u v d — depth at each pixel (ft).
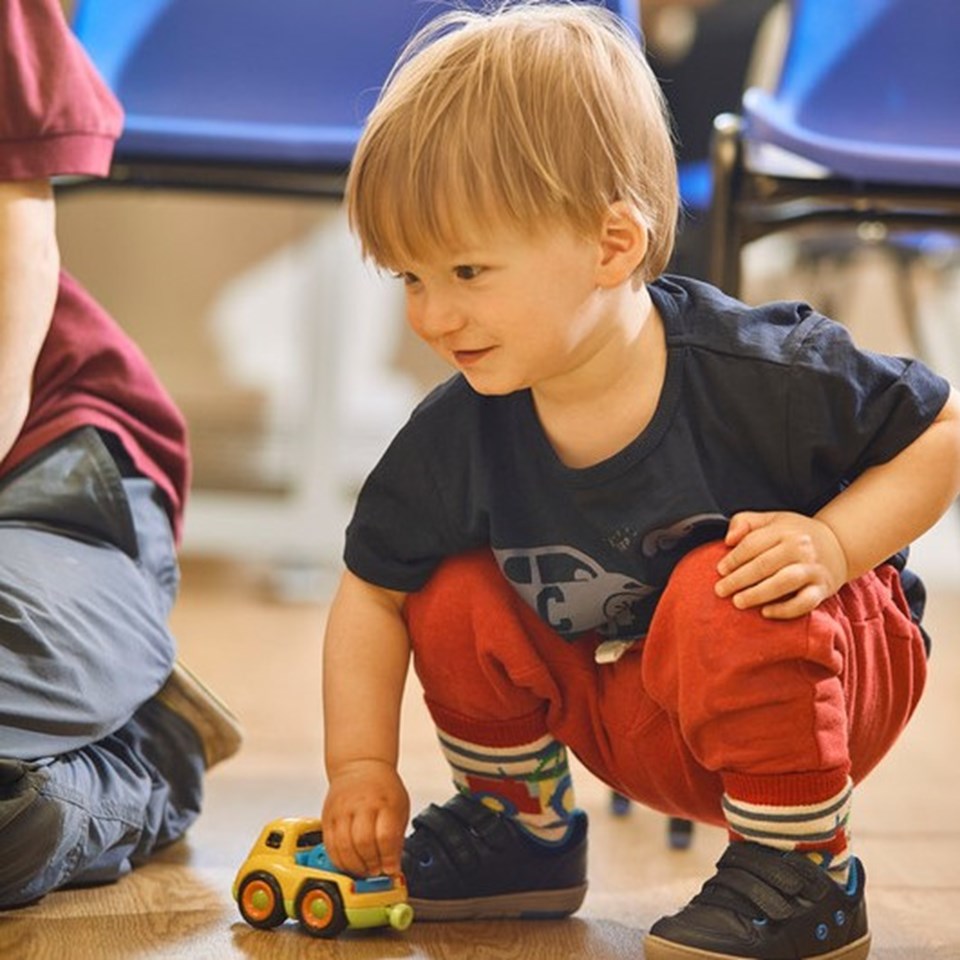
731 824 5.94
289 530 17.57
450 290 5.77
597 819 8.50
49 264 7.02
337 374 17.15
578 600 6.26
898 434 6.03
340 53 9.89
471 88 5.77
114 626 7.05
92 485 7.30
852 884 6.01
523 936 6.48
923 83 8.96
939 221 8.95
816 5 8.95
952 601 16.51
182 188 10.03
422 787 8.91
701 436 6.05
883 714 6.30
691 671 5.77
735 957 5.69
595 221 5.77
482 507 6.26
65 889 6.86
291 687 11.29
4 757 6.44
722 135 8.73
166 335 18.54
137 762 7.23
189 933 6.30
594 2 9.16
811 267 16.98
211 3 9.82
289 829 6.48
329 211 18.39
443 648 6.43
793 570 5.71
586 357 5.93
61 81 6.98
